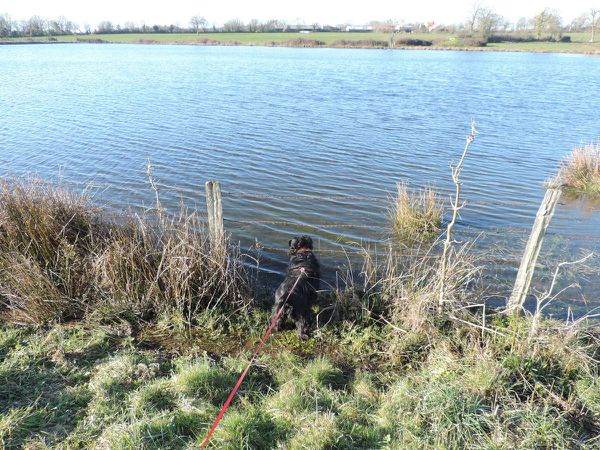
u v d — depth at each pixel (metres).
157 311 4.97
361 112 19.05
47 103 19.61
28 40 95.00
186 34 115.44
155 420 3.24
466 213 8.90
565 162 12.28
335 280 6.30
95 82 27.20
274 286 6.06
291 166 11.52
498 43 75.81
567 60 48.56
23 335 4.39
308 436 3.17
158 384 3.71
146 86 25.72
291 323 4.99
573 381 3.89
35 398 3.49
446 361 4.11
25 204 5.45
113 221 5.87
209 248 5.35
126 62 42.38
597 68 39.66
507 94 24.56
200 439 3.11
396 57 50.12
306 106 20.16
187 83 27.28
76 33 121.69
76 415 3.35
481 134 15.42
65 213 5.63
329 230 8.03
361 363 4.41
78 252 5.32
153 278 5.14
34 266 4.88
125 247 5.18
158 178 10.27
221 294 5.17
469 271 5.61
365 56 51.50
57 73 32.06
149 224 5.72
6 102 19.62
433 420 3.36
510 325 4.46
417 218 8.09
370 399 3.76
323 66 38.84
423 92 24.94
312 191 9.86
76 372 3.86
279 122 16.72
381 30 95.00
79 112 17.75
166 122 16.27
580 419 3.54
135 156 11.94
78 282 5.10
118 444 2.99
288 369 4.10
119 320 4.81
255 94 23.31
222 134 14.66
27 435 3.13
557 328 4.35
